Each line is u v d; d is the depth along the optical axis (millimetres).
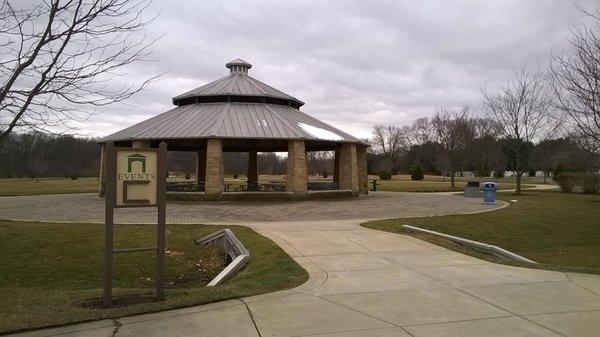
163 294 6707
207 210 19984
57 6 5348
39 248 12148
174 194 24812
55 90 5516
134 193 6551
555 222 18562
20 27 5691
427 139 90938
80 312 5875
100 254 11867
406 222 15180
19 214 18188
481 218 17828
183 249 12594
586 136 15773
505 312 5809
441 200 26250
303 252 9891
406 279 7594
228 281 8344
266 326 5309
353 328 5215
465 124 47688
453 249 10484
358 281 7457
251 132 25469
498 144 59438
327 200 26125
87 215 17781
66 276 10711
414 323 5387
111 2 5816
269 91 31172
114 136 27797
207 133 24969
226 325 5359
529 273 8062
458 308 5980
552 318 5570
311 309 5953
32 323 5383
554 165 60312
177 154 87625
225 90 29984
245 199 25188
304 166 26078
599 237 16984
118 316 5711
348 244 10867
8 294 7328
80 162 82000
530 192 35656
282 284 7258
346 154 29203
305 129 27312
